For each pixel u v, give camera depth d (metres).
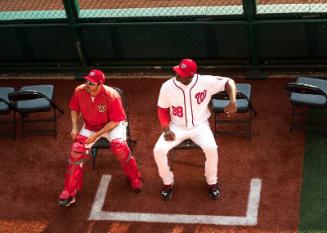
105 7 9.82
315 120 8.08
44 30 9.10
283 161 7.54
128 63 9.40
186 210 7.05
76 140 7.06
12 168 7.85
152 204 7.17
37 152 8.06
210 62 9.16
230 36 8.77
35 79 9.52
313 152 7.60
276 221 6.82
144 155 7.85
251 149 7.75
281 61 8.98
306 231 6.67
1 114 8.05
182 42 8.98
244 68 9.09
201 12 8.73
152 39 9.02
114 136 7.05
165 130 6.82
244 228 6.78
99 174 7.63
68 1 8.67
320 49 8.73
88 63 9.48
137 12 8.96
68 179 7.02
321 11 8.39
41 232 6.97
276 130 7.99
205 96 6.81
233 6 8.80
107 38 9.11
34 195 7.44
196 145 6.99
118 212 7.12
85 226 7.00
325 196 7.03
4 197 7.44
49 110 8.03
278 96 8.59
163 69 9.35
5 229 7.04
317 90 7.09
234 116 8.28
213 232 6.77
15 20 9.06
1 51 9.47
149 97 8.84
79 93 6.87
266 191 7.17
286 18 8.49
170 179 7.08
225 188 7.26
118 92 7.49
